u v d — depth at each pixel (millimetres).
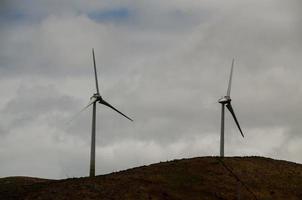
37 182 146625
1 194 130500
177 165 149625
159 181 137625
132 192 129625
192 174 143875
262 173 151000
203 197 133375
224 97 153125
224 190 138250
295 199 139875
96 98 146500
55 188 131625
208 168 148750
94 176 142875
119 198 126500
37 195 127438
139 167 150375
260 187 143000
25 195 128375
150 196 129000
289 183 148125
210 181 141625
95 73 148500
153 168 147125
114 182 135000
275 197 139250
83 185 132375
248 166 153625
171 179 139625
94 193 128000
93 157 144875
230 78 154250
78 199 124750
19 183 146250
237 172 148625
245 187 141500
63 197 125625
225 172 147625
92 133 145875
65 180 140875
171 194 132000
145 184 134750
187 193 134125
